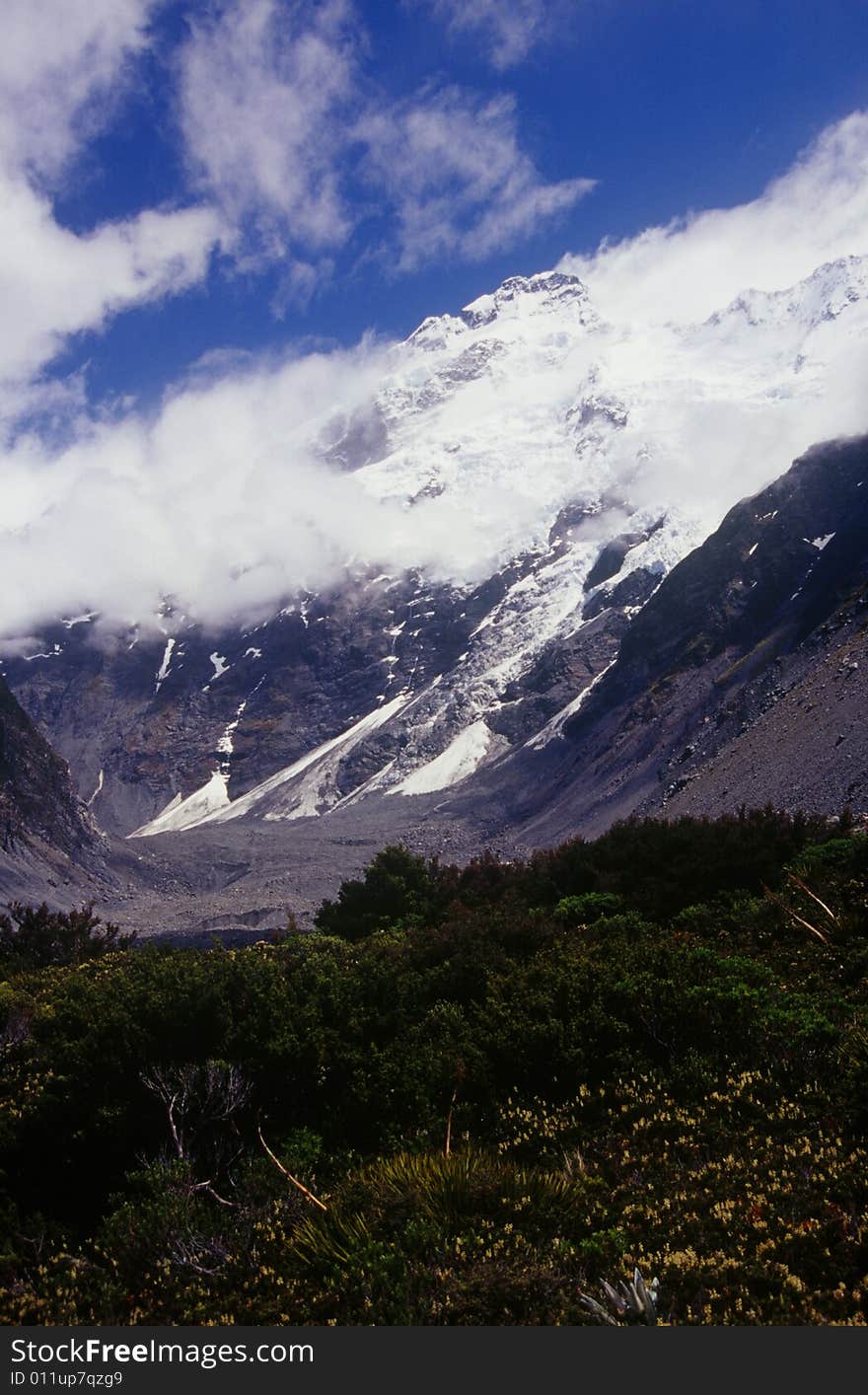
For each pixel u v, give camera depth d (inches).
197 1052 685.9
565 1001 700.0
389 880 1581.0
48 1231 577.0
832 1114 554.3
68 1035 723.4
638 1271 426.0
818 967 798.5
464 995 783.7
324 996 726.5
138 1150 620.7
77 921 1512.1
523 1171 528.4
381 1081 650.2
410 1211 493.7
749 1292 425.4
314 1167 598.9
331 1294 457.4
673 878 1221.1
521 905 1302.9
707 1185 516.1
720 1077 616.1
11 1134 635.5
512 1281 433.4
